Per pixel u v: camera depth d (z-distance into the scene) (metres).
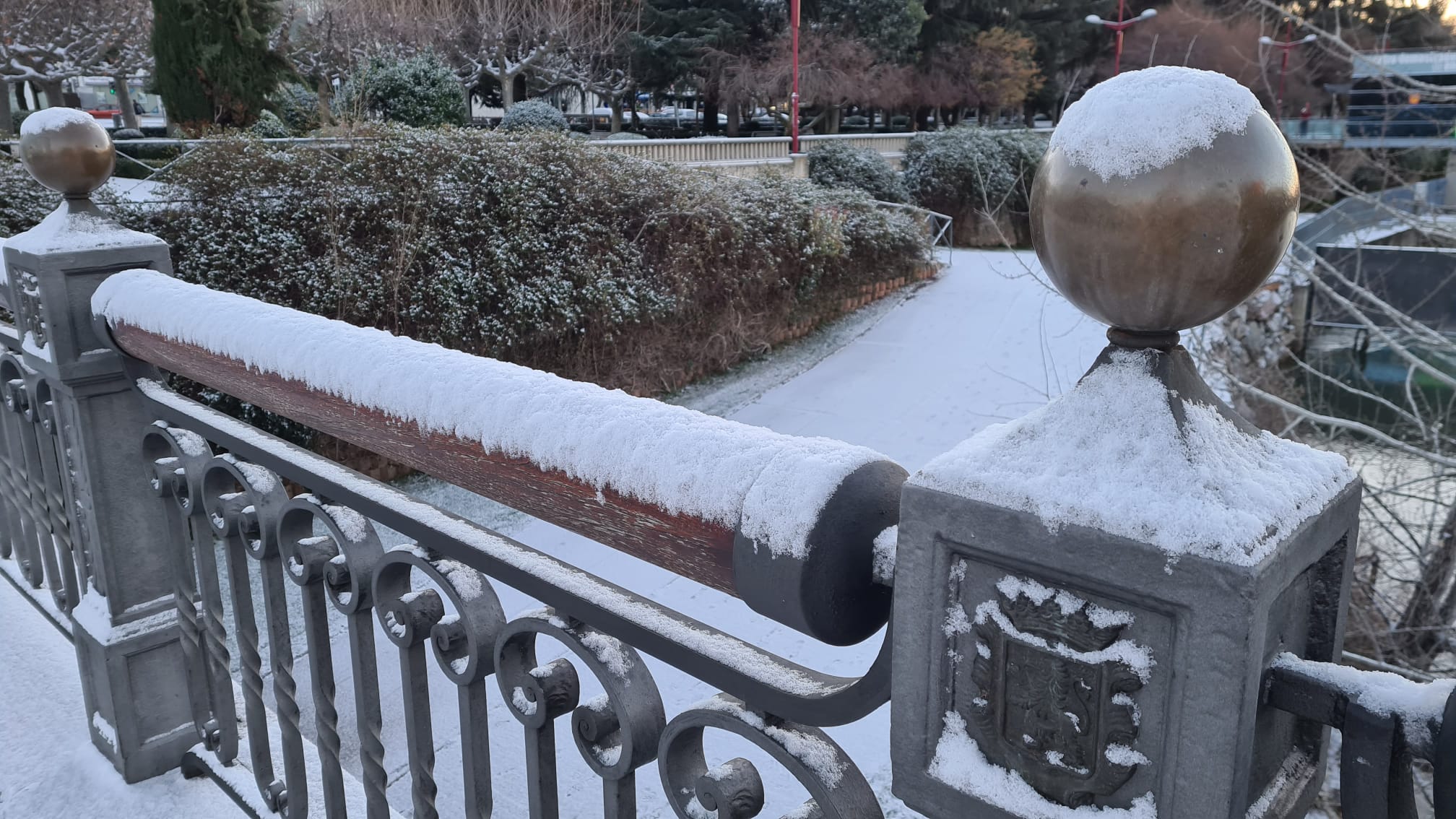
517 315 8.01
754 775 0.71
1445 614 4.11
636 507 0.68
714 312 10.46
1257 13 4.07
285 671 1.33
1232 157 0.44
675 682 4.10
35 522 2.15
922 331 12.02
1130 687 0.48
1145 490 0.46
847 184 20.22
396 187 7.48
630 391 9.31
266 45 14.78
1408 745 0.46
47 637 2.21
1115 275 0.46
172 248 6.39
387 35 21.91
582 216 8.91
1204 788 0.46
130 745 1.68
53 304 1.49
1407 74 4.02
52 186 1.54
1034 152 19.81
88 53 20.97
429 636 1.02
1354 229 4.33
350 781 1.52
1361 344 5.13
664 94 31.38
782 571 0.58
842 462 0.60
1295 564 0.47
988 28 32.94
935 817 0.58
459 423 0.82
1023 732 0.52
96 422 1.57
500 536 0.89
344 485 1.05
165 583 1.70
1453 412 4.39
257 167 6.89
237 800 1.54
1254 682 0.44
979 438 0.56
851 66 29.52
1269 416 4.87
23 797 1.67
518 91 32.88
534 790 0.90
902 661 0.57
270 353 1.05
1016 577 0.51
